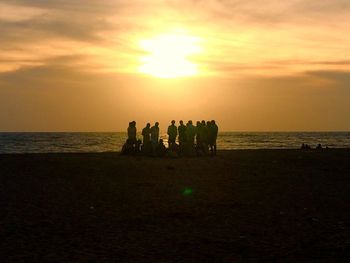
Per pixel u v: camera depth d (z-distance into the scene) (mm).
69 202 15547
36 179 20953
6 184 19219
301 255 9656
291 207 15031
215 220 13039
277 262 9180
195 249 10125
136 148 35719
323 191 18500
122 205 15188
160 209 14570
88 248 10102
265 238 11102
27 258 9312
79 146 87938
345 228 12117
